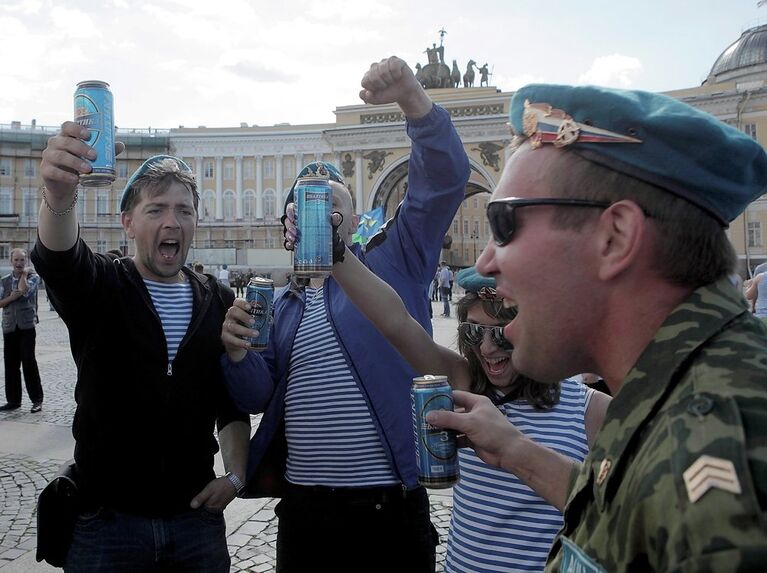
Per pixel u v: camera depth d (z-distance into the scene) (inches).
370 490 92.2
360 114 1878.7
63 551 89.9
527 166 39.6
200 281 102.7
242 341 88.4
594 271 37.3
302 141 2222.0
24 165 2229.3
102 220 2196.1
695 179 34.4
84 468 89.3
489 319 79.0
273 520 174.7
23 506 187.5
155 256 96.0
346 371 94.9
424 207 96.4
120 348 90.1
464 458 80.5
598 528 31.6
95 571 87.1
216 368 96.5
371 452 93.4
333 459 93.7
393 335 78.2
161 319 95.0
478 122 1720.0
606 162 36.0
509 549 75.2
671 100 37.1
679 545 25.5
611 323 37.6
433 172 93.4
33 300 312.3
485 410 59.5
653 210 35.3
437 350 81.7
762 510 23.9
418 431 60.6
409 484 91.8
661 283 35.9
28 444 252.4
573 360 40.2
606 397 83.1
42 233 80.4
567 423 79.9
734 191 34.9
